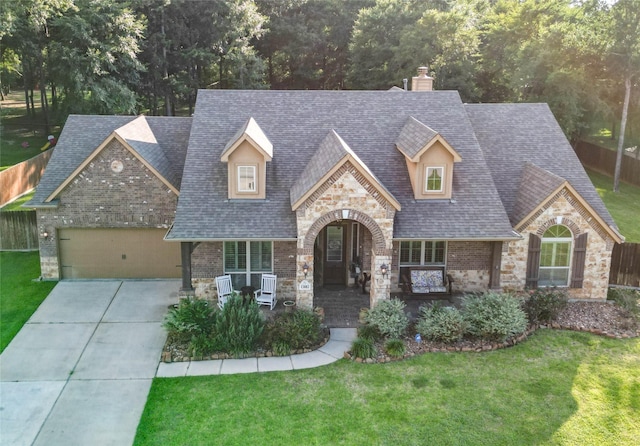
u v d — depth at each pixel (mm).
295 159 21531
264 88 53875
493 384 15844
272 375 16281
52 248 23188
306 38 61031
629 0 36531
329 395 15258
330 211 18797
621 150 38844
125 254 23562
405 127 22750
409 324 19188
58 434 13695
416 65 49594
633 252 23391
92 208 22875
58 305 21047
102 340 18453
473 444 13320
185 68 51938
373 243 19156
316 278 22875
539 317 19641
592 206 21641
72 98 42344
